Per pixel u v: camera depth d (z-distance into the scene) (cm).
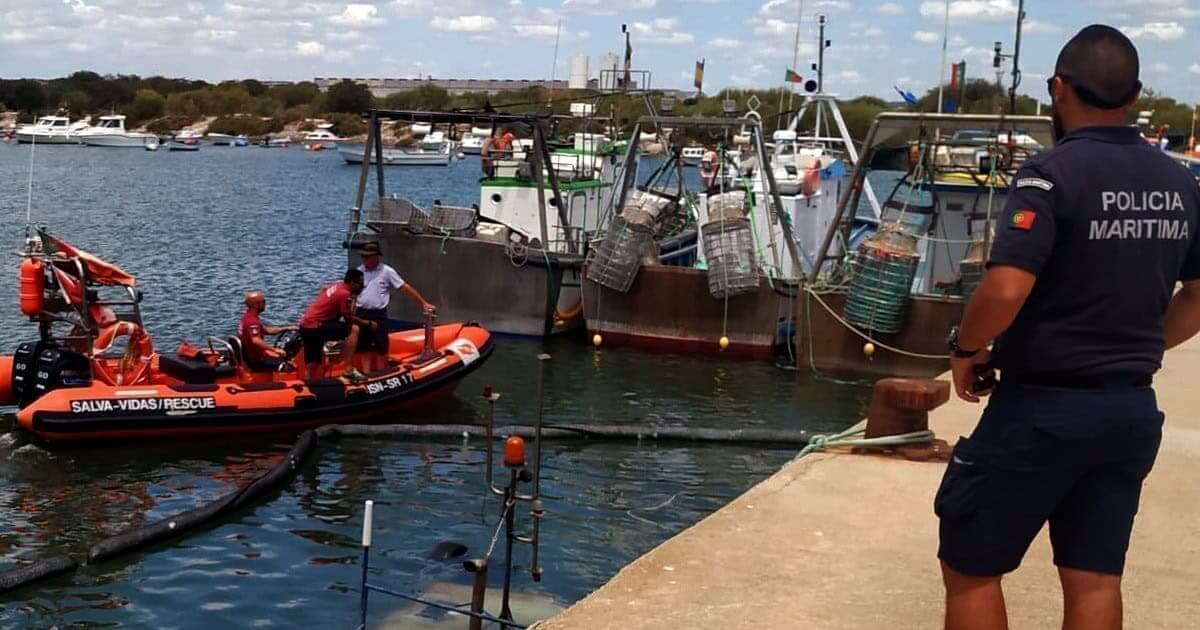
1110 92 295
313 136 12331
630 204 1816
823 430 1327
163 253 2981
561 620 419
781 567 476
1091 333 290
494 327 1858
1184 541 521
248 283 2467
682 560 482
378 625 697
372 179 7144
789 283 1714
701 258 2002
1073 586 313
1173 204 293
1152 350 295
